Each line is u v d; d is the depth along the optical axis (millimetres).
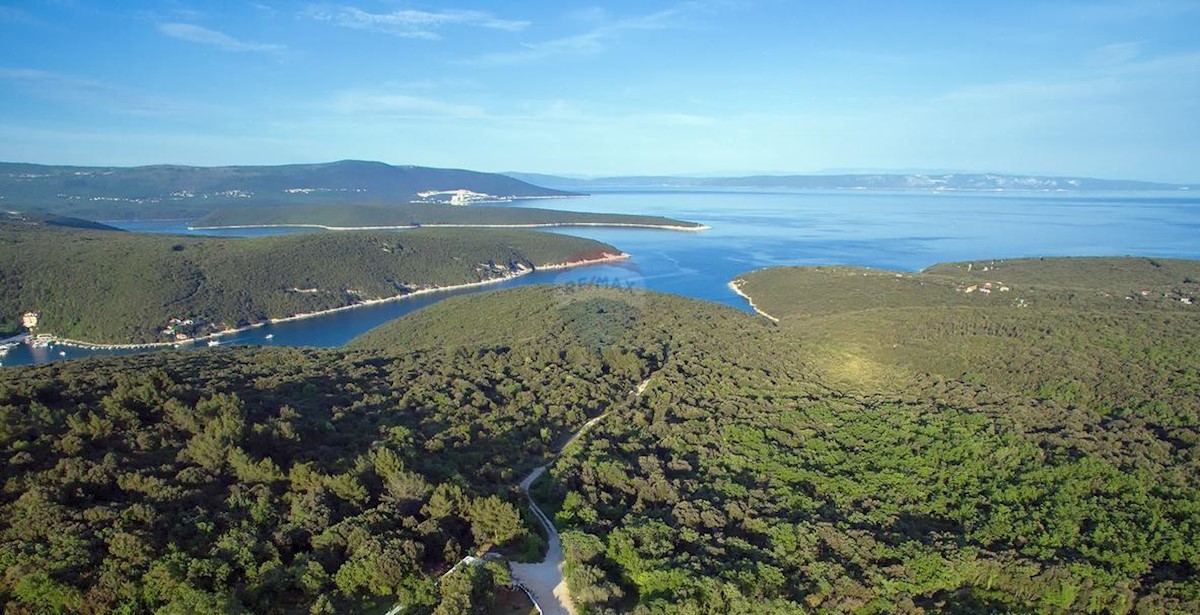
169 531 54375
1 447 61312
